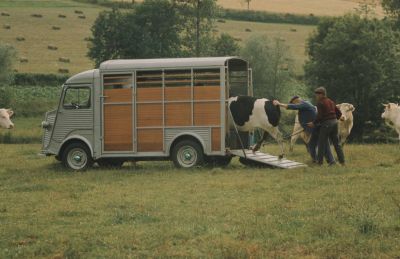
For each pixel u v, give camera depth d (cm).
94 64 7050
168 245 1086
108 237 1150
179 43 6919
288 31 9000
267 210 1310
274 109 2053
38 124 5131
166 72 2091
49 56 7331
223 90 2050
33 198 1569
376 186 1521
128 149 2123
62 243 1122
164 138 2097
